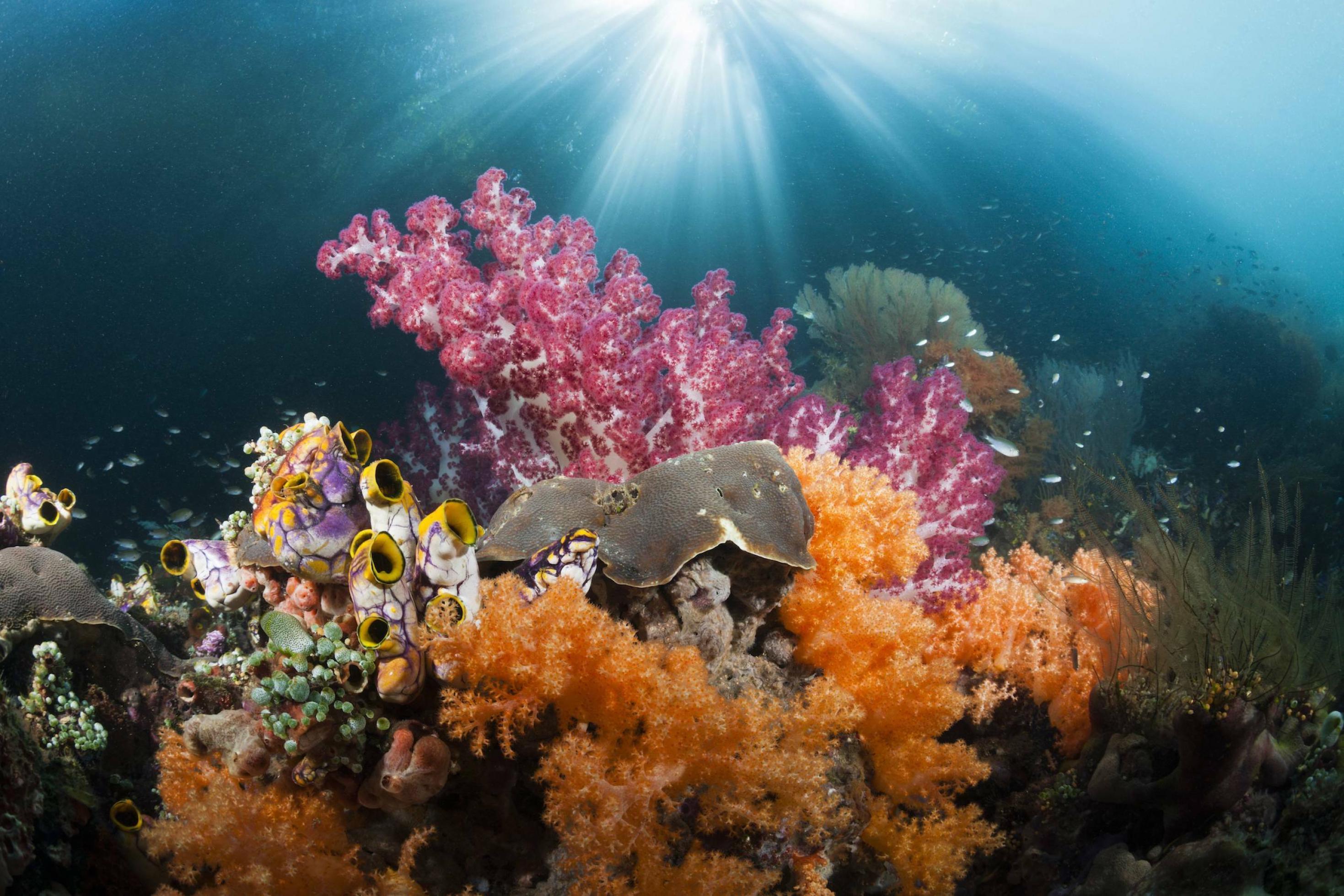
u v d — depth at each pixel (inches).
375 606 20.2
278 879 20.0
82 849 22.8
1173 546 30.7
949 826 26.0
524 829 22.9
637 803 19.9
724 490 25.2
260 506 22.8
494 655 19.9
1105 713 28.6
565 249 34.1
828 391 105.6
